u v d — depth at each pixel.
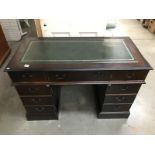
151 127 1.59
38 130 1.57
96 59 1.30
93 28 1.86
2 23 3.08
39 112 1.60
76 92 2.02
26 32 3.56
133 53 1.38
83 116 1.71
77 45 1.51
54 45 1.51
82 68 1.19
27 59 1.30
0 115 1.73
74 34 1.89
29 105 1.52
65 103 1.87
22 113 1.75
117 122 1.64
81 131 1.56
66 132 1.55
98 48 1.46
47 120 1.68
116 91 1.41
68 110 1.78
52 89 1.43
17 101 1.90
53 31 1.86
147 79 2.20
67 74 1.25
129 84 1.34
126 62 1.26
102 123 1.63
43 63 1.25
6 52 2.72
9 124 1.64
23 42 1.56
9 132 1.56
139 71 1.24
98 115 1.66
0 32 2.53
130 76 1.28
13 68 1.20
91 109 1.79
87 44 1.53
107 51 1.41
